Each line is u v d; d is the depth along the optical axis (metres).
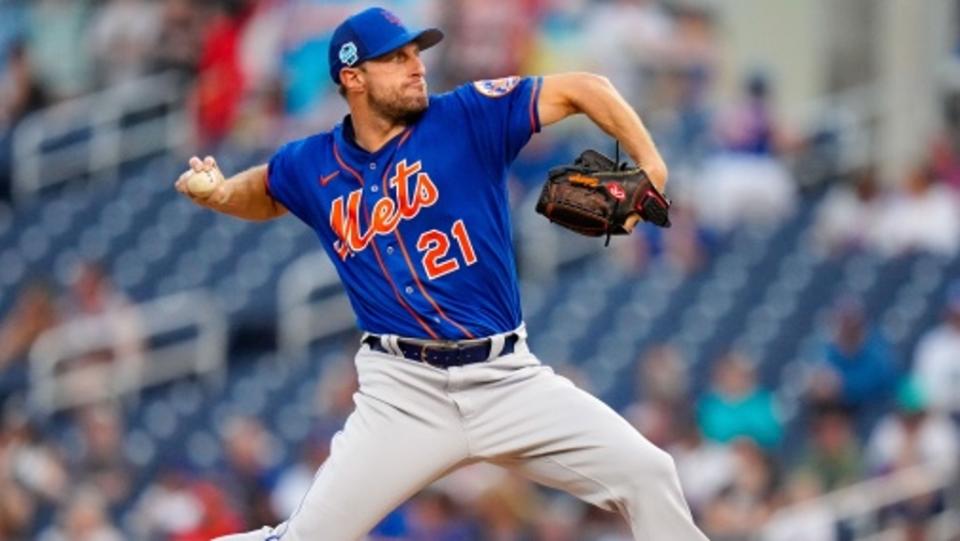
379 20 24.84
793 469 53.06
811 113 70.00
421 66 24.98
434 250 24.91
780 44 70.62
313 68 69.56
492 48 67.56
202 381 62.81
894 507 51.22
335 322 63.84
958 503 51.81
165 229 68.25
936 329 59.25
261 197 26.17
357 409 25.47
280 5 70.38
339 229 25.41
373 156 25.16
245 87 70.69
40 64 75.00
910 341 59.09
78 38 75.38
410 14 68.19
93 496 52.06
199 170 26.02
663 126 68.56
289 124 69.88
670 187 64.12
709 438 53.97
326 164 25.50
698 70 71.06
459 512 50.06
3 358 61.56
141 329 62.28
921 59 67.94
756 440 53.88
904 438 52.94
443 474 25.38
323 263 64.38
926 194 63.41
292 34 70.00
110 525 52.06
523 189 65.75
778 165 66.38
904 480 51.75
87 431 55.75
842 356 55.66
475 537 49.81
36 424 55.97
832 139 69.12
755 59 71.00
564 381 25.39
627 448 24.84
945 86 69.19
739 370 54.50
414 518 49.38
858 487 52.06
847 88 69.94
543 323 62.12
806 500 50.72
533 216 64.81
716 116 68.06
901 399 56.00
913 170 64.44
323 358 62.19
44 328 61.53
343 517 25.02
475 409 25.09
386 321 25.20
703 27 71.31
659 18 70.88
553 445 25.03
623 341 60.75
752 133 65.94
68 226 69.50
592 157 24.92
